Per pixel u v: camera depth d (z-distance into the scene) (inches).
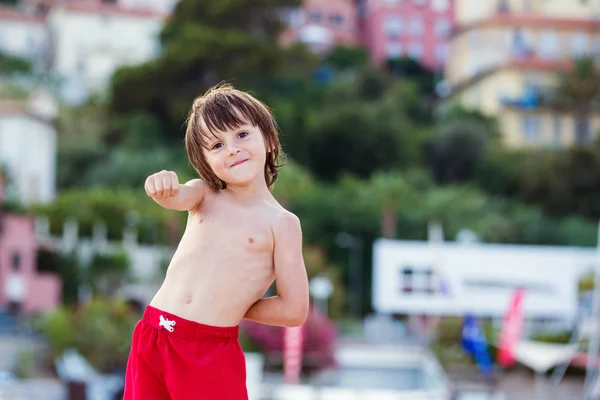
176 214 2003.0
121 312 1253.7
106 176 2524.6
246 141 100.7
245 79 3073.3
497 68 3447.3
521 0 3720.5
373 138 2849.4
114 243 1974.7
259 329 1070.4
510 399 1137.4
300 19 3951.8
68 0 3528.5
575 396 1180.5
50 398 1013.8
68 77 3427.7
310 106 3149.6
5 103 2326.5
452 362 1238.3
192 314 99.2
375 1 3991.1
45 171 2351.1
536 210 2632.9
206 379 97.2
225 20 3351.4
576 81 3297.2
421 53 3993.6
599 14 3627.0
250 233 102.2
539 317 1630.2
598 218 2758.4
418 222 2368.4
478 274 1180.5
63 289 1818.4
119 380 991.0
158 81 2982.3
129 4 3774.6
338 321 1844.2
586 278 1275.8
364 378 1024.2
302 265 103.8
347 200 2394.2
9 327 1587.1
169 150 2748.5
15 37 3558.1
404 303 1218.6
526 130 3307.1
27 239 1745.8
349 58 3759.8
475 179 2918.3
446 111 3380.9
